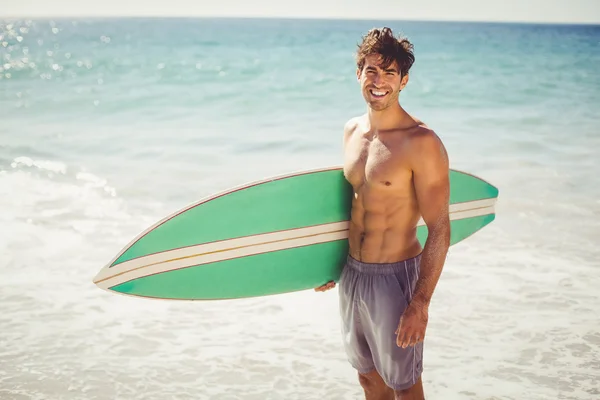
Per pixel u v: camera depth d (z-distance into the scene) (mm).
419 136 2445
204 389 3400
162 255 3008
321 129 9641
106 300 4367
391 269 2590
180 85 13820
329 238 3129
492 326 4016
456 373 3533
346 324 2791
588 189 6742
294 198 3078
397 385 2646
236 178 7184
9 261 4887
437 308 4246
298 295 4547
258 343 3867
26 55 19891
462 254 5133
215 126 9875
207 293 3113
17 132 9492
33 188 6734
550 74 15242
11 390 3342
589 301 4316
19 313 4133
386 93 2475
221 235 3072
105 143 8766
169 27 35031
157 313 4230
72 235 5426
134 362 3641
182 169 7516
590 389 3373
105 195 6523
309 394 3369
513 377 3492
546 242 5363
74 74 15695
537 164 7738
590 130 9602
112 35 27844
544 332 3932
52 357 3660
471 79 14492
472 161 7891
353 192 2895
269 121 10211
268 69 15930
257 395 3354
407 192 2523
